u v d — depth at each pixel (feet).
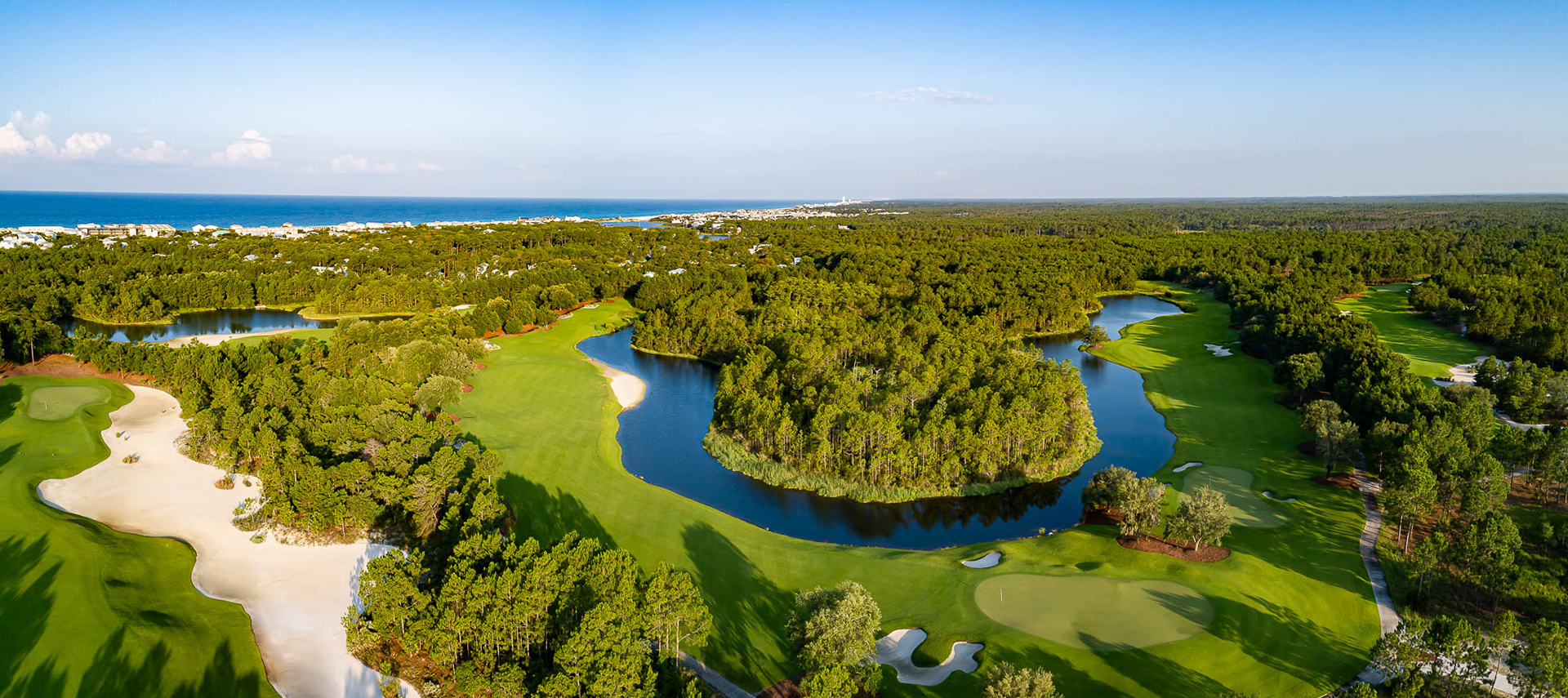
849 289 611.47
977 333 474.90
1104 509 266.77
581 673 147.64
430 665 172.86
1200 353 488.02
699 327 512.63
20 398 347.56
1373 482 275.39
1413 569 198.80
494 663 164.25
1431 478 223.51
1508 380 344.49
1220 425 352.49
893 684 167.94
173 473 276.82
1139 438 344.90
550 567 168.45
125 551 213.66
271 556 221.46
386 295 624.18
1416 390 314.14
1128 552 223.71
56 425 314.55
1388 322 561.02
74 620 178.09
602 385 410.31
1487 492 232.53
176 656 171.22
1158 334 554.46
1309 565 216.54
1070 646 176.14
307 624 189.57
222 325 578.66
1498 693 159.63
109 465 281.95
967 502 283.38
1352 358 371.76
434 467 231.30
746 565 223.92
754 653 180.65
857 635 157.17
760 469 305.53
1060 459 308.40
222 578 208.95
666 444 336.90
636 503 265.54
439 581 195.00
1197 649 174.60
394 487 232.73
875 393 341.62
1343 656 174.70
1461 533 226.99
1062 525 265.34
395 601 171.22
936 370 371.35
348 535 233.76
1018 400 311.68
